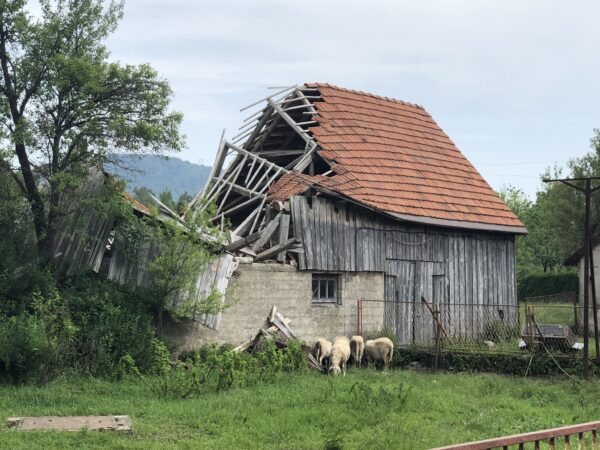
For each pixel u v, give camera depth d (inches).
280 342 871.7
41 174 801.6
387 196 1034.1
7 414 559.5
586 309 830.5
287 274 935.0
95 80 781.3
